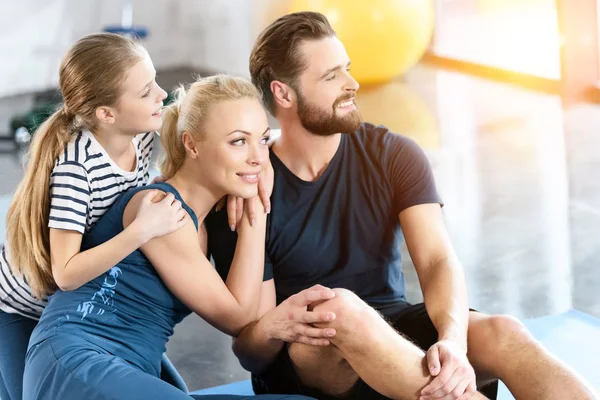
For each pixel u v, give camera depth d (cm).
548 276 389
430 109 678
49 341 214
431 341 231
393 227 252
